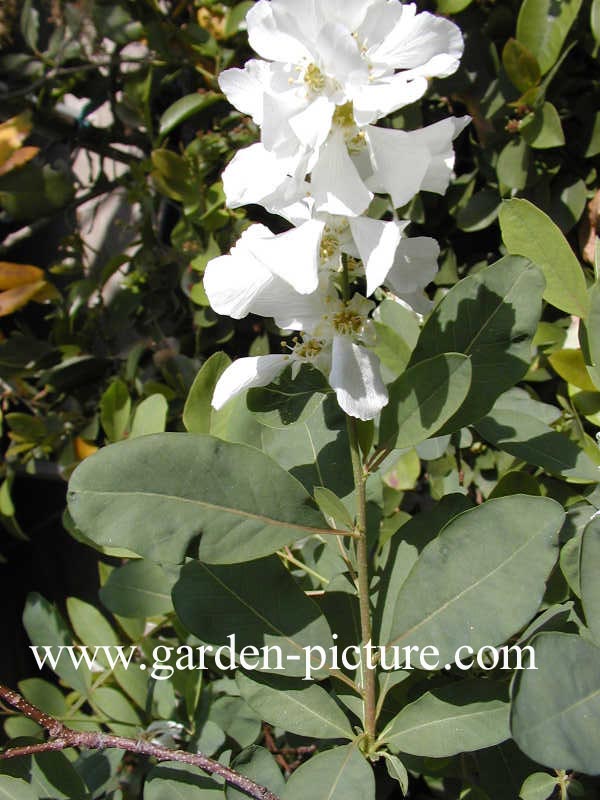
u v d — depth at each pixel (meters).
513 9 0.38
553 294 0.25
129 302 0.51
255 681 0.24
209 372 0.27
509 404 0.32
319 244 0.19
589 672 0.19
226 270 0.21
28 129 0.47
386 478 0.40
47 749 0.24
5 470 0.54
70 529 0.32
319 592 0.28
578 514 0.25
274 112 0.18
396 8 0.19
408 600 0.21
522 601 0.20
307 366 0.23
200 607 0.24
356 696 0.25
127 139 0.54
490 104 0.37
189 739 0.31
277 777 0.24
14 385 0.54
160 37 0.46
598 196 0.36
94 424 0.52
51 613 0.34
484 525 0.21
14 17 0.51
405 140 0.19
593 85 0.38
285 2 0.18
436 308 0.23
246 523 0.21
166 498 0.21
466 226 0.39
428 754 0.22
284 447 0.26
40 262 0.62
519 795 0.26
